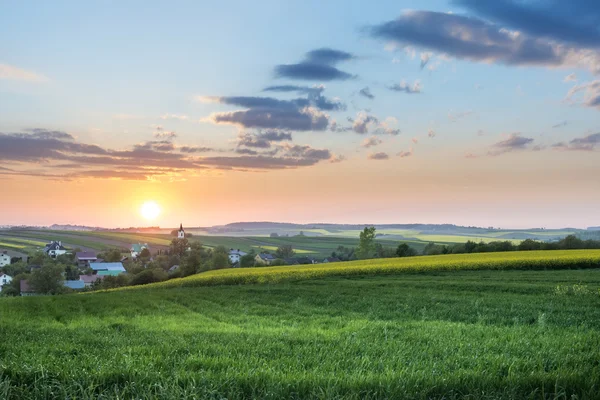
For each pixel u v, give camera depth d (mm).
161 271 138375
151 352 7562
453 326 14469
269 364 6719
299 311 23812
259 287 37781
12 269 185375
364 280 41281
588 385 5203
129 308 26594
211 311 24672
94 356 7176
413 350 8539
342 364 7047
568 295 26484
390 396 4832
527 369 6250
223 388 5125
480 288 31453
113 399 4754
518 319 18031
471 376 5570
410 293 29688
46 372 5555
